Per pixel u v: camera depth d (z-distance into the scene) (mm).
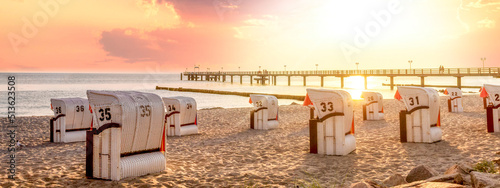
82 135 10797
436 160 7207
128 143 5777
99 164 5742
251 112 13750
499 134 10367
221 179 5930
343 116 7859
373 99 15883
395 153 8039
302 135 11578
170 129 11812
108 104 5668
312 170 6566
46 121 15938
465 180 4008
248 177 6082
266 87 69875
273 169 6711
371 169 6582
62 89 60969
